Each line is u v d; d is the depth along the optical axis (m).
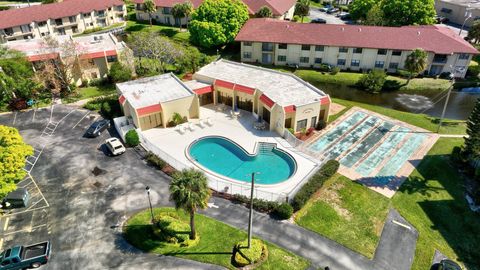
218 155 49.50
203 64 76.75
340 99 67.50
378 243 36.72
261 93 55.78
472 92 72.81
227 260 33.97
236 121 56.88
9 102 60.00
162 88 58.25
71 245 35.44
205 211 39.50
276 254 34.72
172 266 33.44
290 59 82.62
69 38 74.00
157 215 38.44
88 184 43.28
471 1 112.44
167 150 49.56
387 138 54.31
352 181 45.22
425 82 75.56
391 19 94.50
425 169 47.56
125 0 127.06
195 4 103.06
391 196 42.94
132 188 42.62
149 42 73.00
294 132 53.50
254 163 47.94
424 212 40.78
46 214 39.03
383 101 68.94
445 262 33.66
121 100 54.47
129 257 34.22
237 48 91.25
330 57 80.50
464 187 44.53
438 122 59.28
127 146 50.12
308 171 45.56
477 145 43.72
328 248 35.81
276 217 39.12
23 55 63.78
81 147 50.12
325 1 132.75
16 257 32.16
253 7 99.56
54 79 62.28
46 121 56.34
